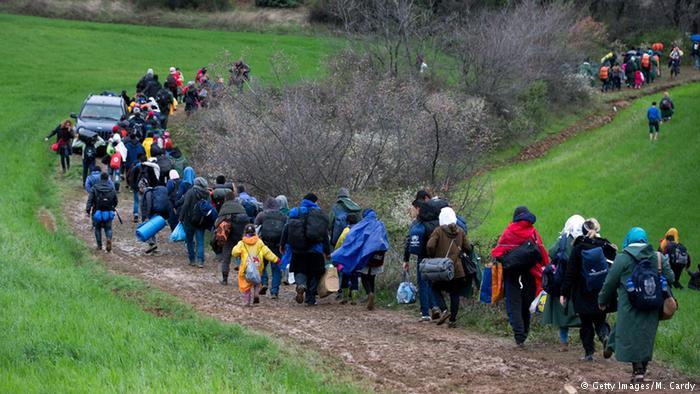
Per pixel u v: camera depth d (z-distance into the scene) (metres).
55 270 26.59
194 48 102.75
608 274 16.92
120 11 120.50
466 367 18.28
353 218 26.11
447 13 81.12
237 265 32.03
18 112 65.38
